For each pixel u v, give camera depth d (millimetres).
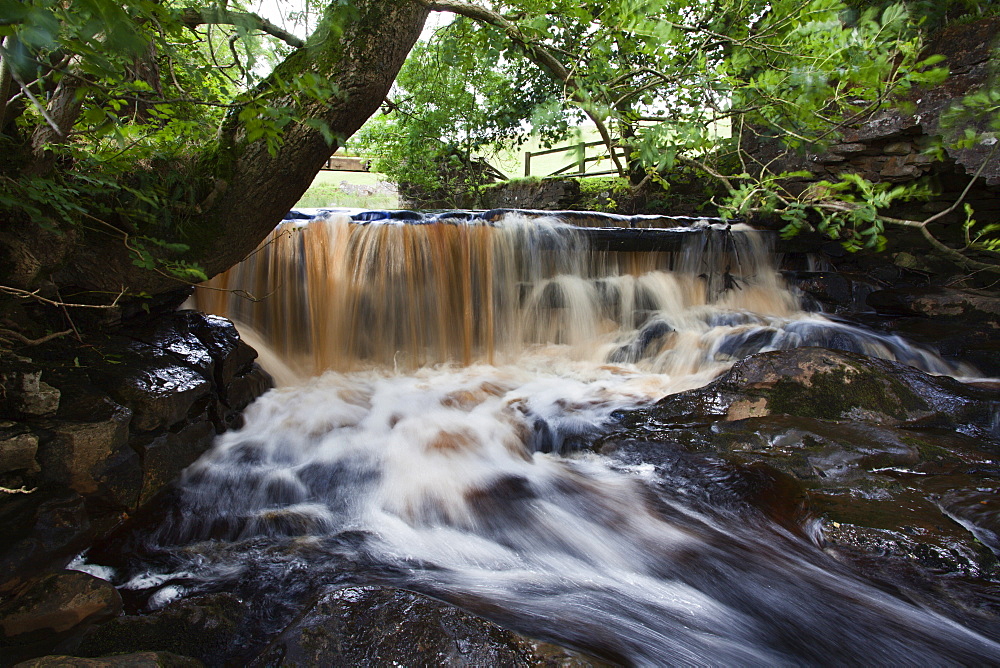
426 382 5457
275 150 1951
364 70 3371
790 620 2453
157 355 3570
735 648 2273
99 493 2865
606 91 3381
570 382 5668
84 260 3344
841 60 3217
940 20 6496
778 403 4523
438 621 1955
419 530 3148
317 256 5480
